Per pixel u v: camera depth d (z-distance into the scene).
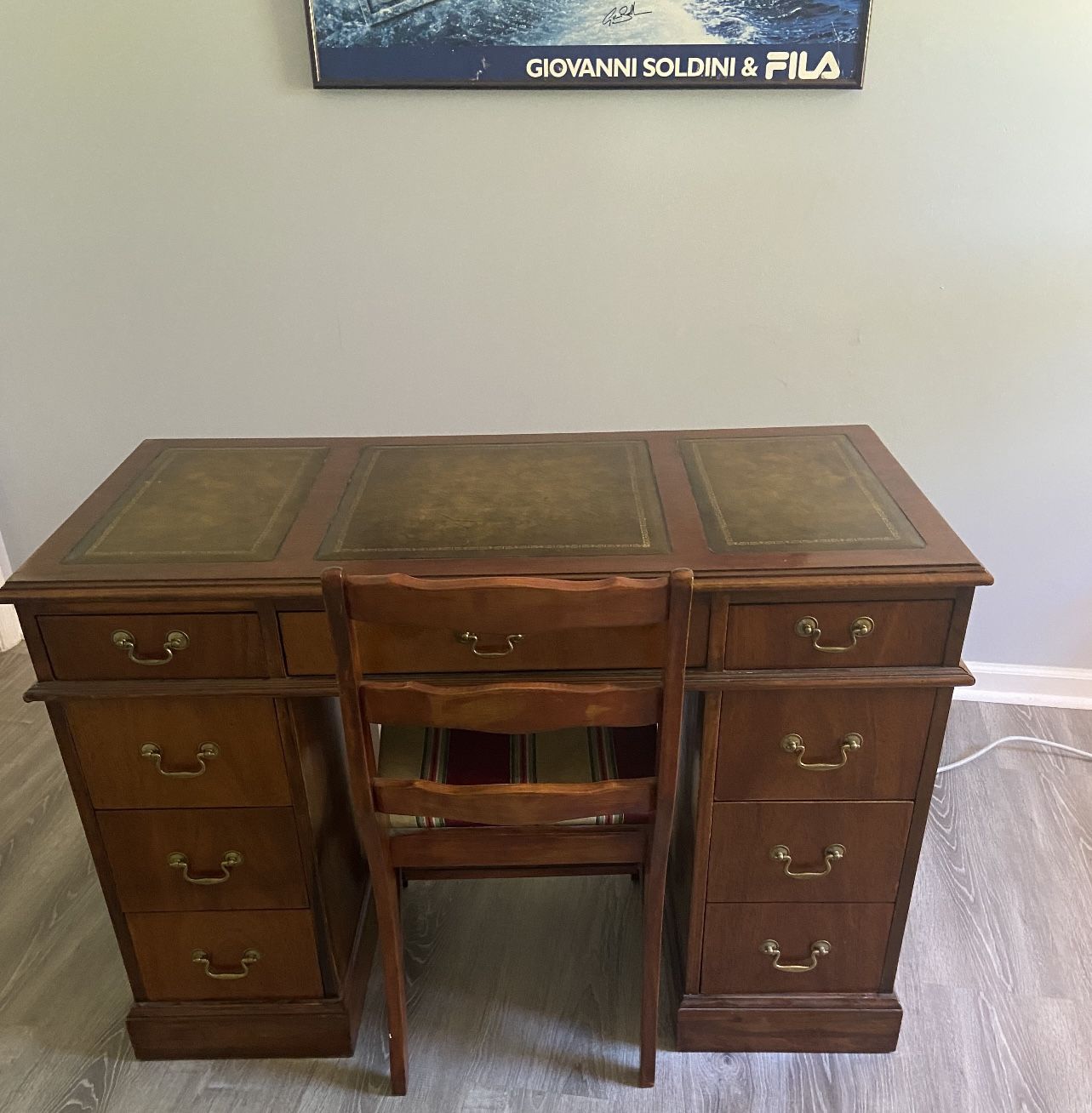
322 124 1.93
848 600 1.23
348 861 1.65
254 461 1.60
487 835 1.36
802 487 1.46
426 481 1.51
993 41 1.77
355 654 1.15
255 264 2.07
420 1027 1.63
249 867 1.44
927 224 1.94
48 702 1.31
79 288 2.12
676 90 1.86
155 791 1.38
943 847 1.96
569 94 1.87
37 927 1.82
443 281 2.07
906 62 1.80
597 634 1.25
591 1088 1.53
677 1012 1.57
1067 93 1.80
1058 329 1.99
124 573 1.25
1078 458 2.11
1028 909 1.82
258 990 1.56
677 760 1.22
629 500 1.43
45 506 2.41
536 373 2.15
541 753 1.46
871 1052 1.58
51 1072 1.57
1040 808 2.05
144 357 2.19
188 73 1.90
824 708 1.32
